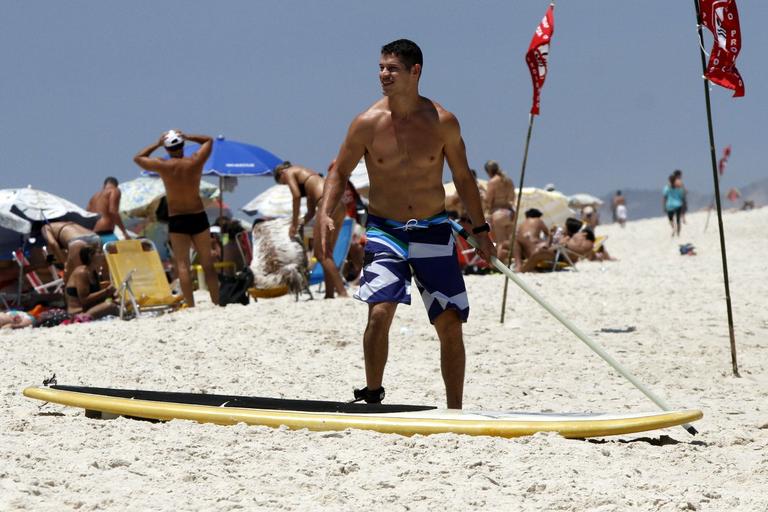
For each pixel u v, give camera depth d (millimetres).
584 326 33094
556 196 74062
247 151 57938
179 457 14680
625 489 13453
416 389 23219
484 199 58906
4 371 24703
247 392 22625
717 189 25625
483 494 13086
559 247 55969
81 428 16703
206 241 41375
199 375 24781
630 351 28641
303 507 12352
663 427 16391
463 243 56250
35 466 13828
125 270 39781
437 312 18031
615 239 98875
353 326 32250
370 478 13711
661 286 44219
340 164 18453
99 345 29266
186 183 40719
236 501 12516
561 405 21594
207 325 32562
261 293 41469
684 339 30656
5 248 45469
